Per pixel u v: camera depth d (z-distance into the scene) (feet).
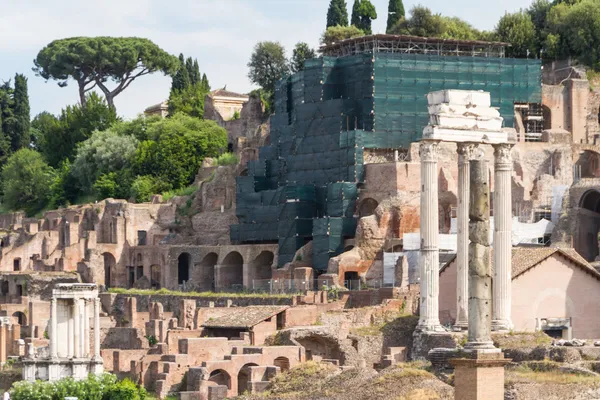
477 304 506.07
